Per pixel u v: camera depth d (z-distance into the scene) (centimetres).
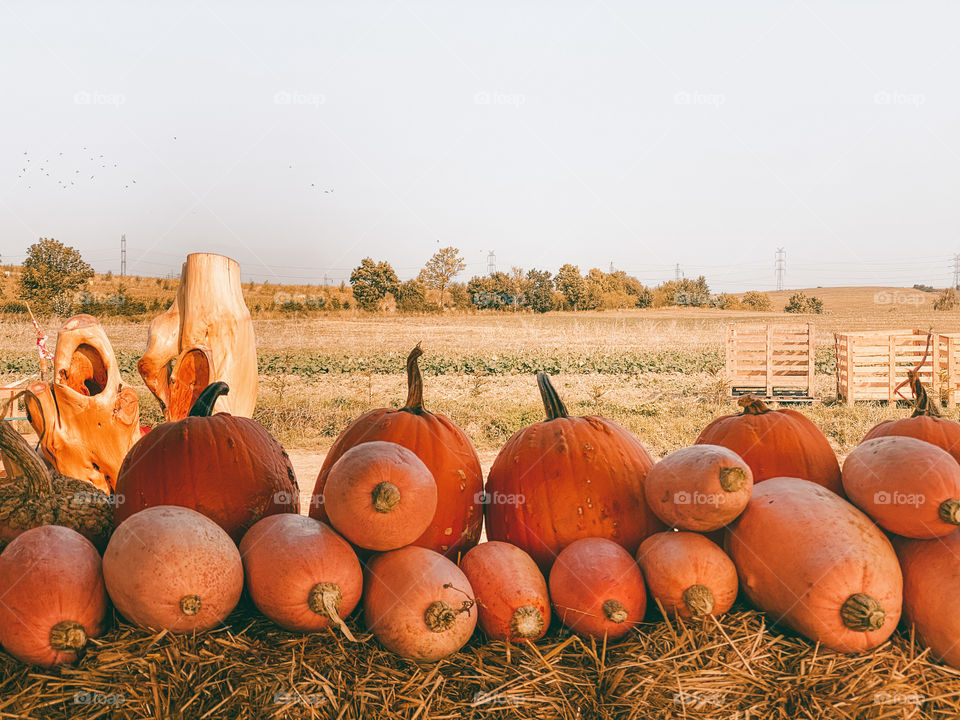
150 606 200
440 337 3659
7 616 198
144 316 4275
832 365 2394
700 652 217
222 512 252
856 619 212
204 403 285
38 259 4434
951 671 221
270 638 216
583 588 225
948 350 1598
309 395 1683
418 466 224
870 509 237
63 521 247
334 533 223
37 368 2192
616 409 1512
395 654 216
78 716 191
